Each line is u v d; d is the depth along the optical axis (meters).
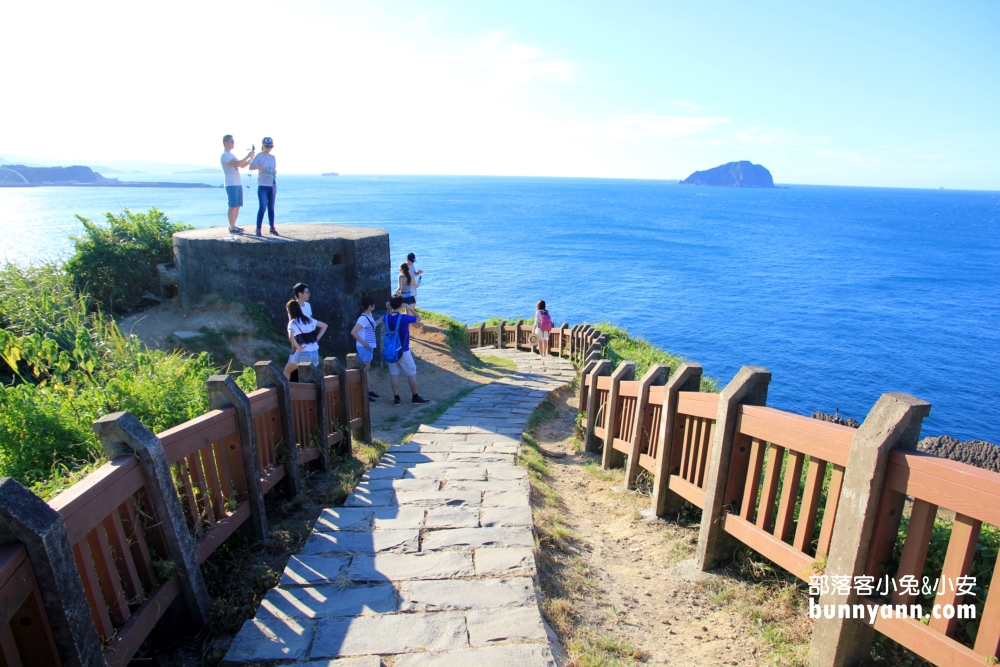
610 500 5.82
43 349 6.37
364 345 10.26
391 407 10.35
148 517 3.09
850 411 24.80
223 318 10.82
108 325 8.11
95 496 2.60
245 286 11.11
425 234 94.75
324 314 11.77
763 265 69.38
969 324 40.75
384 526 4.58
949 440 7.95
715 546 4.07
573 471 7.17
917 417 2.67
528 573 3.86
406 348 10.38
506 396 11.24
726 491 3.99
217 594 3.65
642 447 5.82
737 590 3.79
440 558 4.05
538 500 5.59
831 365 30.78
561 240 91.69
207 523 3.69
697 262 70.69
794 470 3.45
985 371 30.11
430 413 10.02
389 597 3.56
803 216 181.00
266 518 4.66
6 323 8.02
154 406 4.95
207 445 3.77
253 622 3.29
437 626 3.27
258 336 10.70
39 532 2.10
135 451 2.97
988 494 2.27
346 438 6.77
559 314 41.56
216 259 11.10
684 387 4.88
